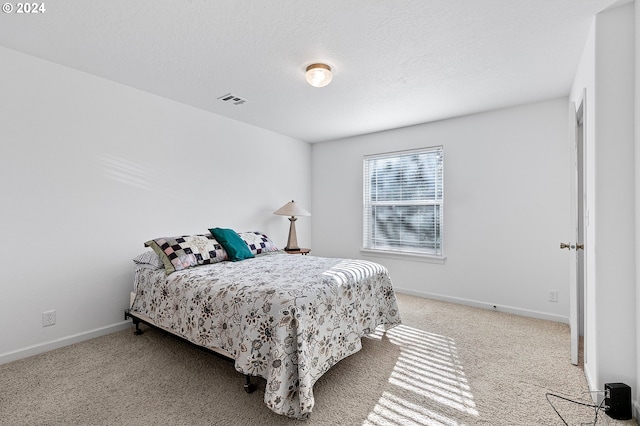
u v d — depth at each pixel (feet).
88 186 8.32
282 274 7.38
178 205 10.38
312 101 10.20
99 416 5.24
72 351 7.63
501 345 8.09
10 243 7.10
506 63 7.65
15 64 7.14
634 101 5.37
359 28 6.24
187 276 7.55
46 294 7.62
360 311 7.52
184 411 5.40
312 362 5.77
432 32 6.37
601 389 5.58
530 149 10.28
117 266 8.91
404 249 13.14
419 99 9.96
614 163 5.52
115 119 8.84
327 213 15.51
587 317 6.55
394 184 13.43
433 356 7.50
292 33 6.42
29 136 7.34
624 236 5.46
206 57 7.42
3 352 7.01
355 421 5.18
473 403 5.65
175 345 8.02
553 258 9.93
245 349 5.71
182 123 10.48
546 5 5.53
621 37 5.49
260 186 13.30
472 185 11.38
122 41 6.75
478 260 11.29
